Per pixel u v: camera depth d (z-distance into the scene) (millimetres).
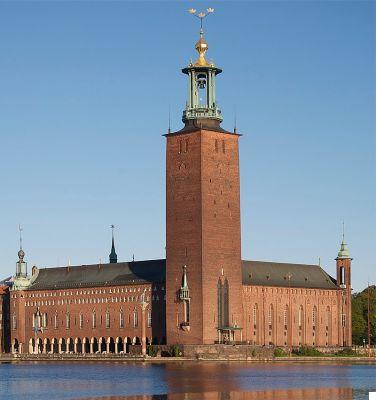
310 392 155375
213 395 150750
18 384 173500
